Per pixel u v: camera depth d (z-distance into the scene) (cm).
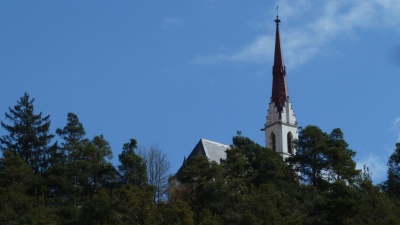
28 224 17650
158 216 17312
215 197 18850
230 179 19462
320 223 17475
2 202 18725
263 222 17212
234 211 17838
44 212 18275
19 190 19438
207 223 16975
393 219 16988
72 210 18675
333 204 17550
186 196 19575
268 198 17988
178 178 19925
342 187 17900
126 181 19975
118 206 17612
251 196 18062
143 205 17500
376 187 18388
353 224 16875
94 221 17638
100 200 17788
